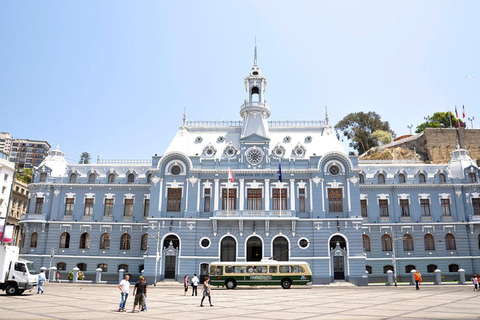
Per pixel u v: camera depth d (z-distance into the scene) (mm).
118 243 69062
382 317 25203
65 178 72438
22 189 106438
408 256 68062
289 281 52062
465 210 69688
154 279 60188
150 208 63562
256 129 68250
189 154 67688
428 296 39812
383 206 71000
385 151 111312
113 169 72875
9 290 39625
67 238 69875
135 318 25641
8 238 46625
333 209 62906
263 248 60938
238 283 51719
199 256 61094
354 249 60625
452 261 67375
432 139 109562
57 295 41562
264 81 72812
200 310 30031
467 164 71938
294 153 66750
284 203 63406
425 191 70875
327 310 29344
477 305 31141
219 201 63688
